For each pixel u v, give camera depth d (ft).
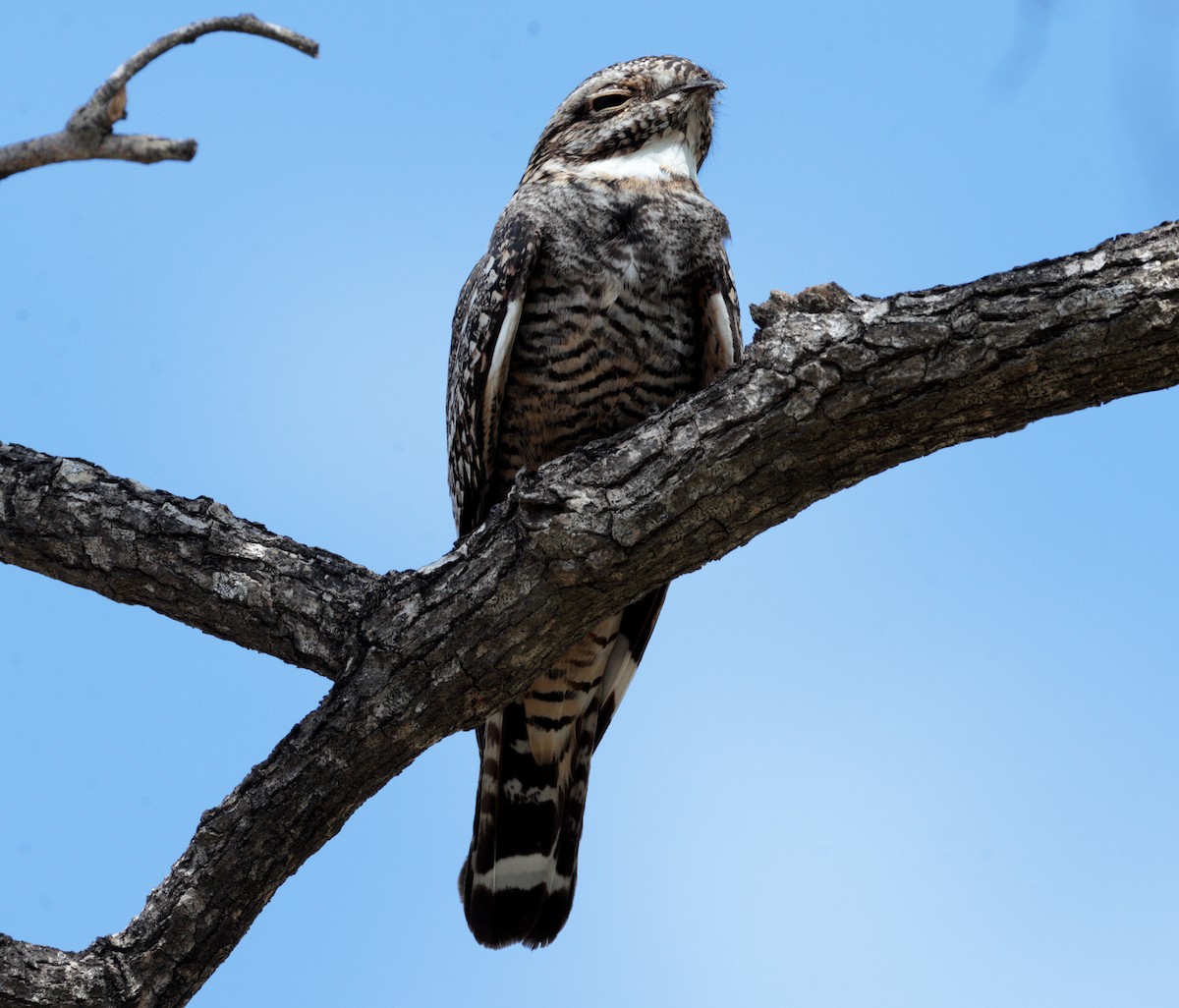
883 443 25.88
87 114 16.69
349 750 27.61
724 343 34.63
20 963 26.22
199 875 27.09
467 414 35.63
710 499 26.48
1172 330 23.70
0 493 29.58
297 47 17.67
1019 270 24.66
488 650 27.76
